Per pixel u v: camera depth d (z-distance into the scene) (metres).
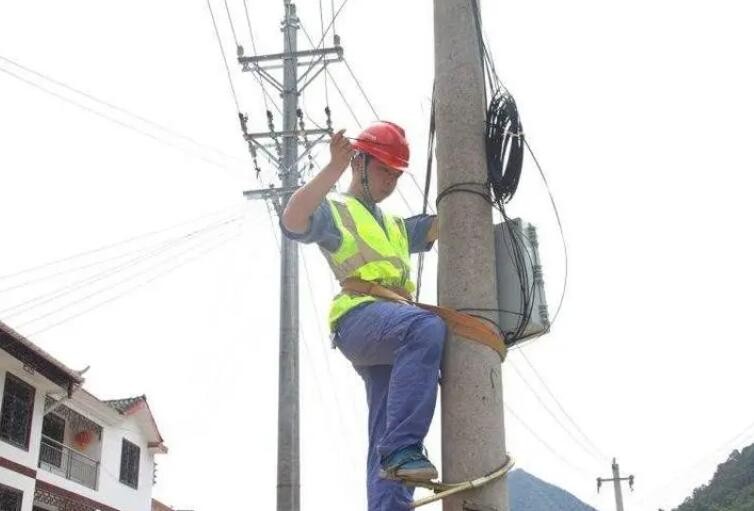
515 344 3.90
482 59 4.12
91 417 23.62
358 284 3.53
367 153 3.78
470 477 3.25
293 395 14.41
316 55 15.73
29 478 19.59
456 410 3.36
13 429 19.27
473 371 3.38
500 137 3.93
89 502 22.97
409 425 3.17
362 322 3.42
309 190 3.30
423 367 3.25
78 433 23.84
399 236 3.85
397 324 3.31
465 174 3.80
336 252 3.55
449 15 4.11
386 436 3.21
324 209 3.49
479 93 3.98
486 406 3.35
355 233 3.58
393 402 3.23
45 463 21.64
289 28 16.39
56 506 21.56
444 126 3.93
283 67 16.00
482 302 3.58
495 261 3.77
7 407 19.08
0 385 18.81
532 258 3.84
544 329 3.79
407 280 3.71
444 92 3.99
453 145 3.86
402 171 3.80
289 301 14.94
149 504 26.69
